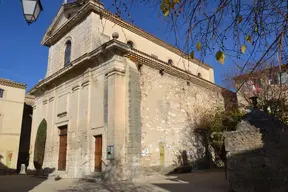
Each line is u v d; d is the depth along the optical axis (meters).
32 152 21.39
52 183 13.03
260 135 7.45
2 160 24.36
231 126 14.18
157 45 20.94
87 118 14.81
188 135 17.59
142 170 13.41
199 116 19.05
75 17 18.06
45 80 20.03
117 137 12.63
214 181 10.79
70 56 18.72
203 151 18.42
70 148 15.73
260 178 7.21
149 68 15.87
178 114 17.25
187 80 18.98
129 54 14.42
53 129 18.36
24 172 24.62
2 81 25.89
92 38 16.08
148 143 14.28
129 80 13.93
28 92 23.39
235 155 7.75
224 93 22.91
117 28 17.80
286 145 7.05
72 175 14.76
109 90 13.63
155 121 15.20
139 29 19.22
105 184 11.44
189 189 9.11
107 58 14.38
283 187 6.85
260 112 7.83
